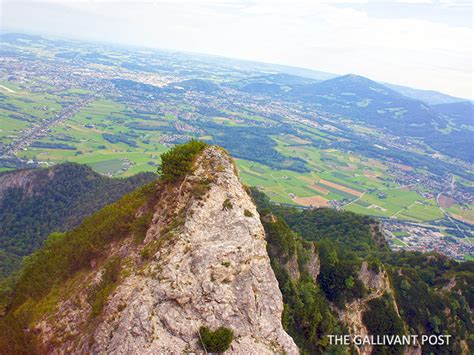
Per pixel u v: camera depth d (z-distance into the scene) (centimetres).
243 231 4719
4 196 18600
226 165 5628
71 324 4522
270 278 4550
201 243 4500
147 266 4412
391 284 9256
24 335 4672
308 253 8775
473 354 9056
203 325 3903
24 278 6169
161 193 5684
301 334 6869
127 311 3966
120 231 5475
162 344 3688
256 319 4150
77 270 5469
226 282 4216
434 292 9825
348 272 8731
